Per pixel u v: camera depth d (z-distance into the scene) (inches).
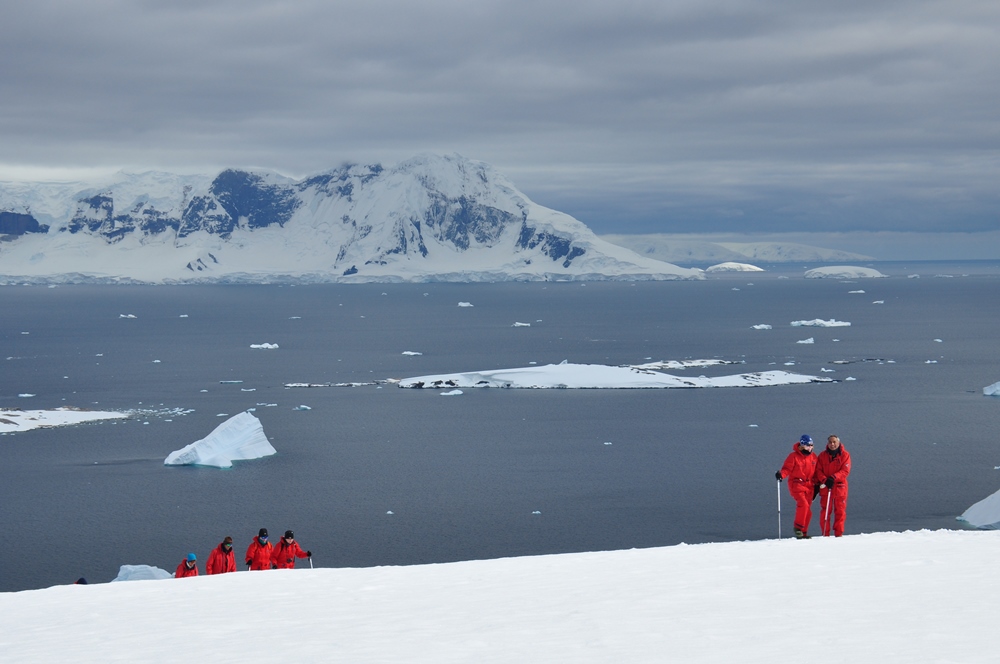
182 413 4510.3
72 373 6343.5
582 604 477.4
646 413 4392.2
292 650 393.7
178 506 2682.1
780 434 3801.7
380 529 2401.6
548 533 2342.5
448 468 3193.9
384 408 4640.8
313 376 6112.2
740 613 433.7
